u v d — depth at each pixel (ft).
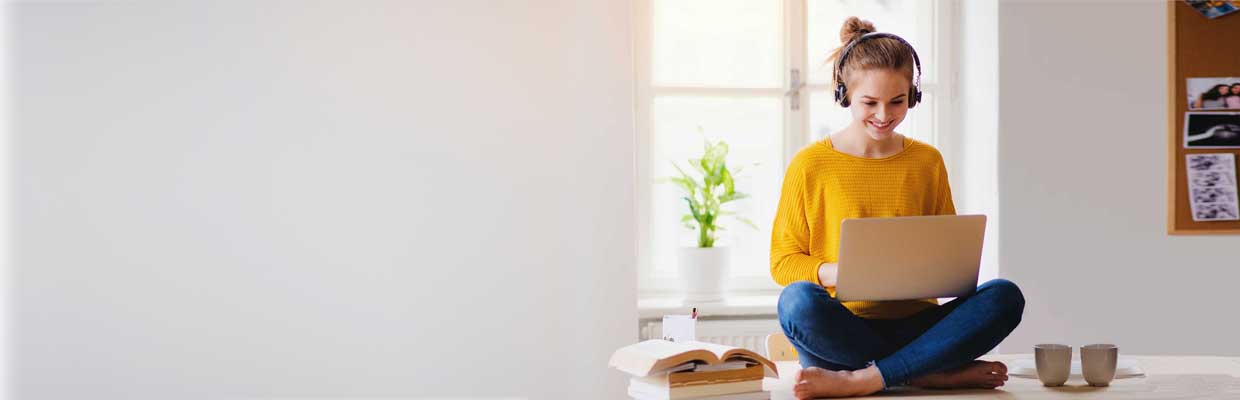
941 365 5.51
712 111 11.69
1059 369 5.59
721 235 11.75
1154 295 10.77
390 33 10.70
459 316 10.71
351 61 10.66
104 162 10.39
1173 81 10.73
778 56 11.78
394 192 10.68
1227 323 10.78
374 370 10.66
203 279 10.48
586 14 10.60
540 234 10.73
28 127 10.31
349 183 10.64
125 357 10.37
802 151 6.97
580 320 10.61
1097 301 10.72
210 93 10.52
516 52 10.77
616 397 10.55
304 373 10.57
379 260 10.66
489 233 10.73
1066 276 10.69
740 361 5.40
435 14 10.74
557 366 10.69
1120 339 10.74
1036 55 10.68
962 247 5.68
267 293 10.55
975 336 5.52
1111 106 10.73
